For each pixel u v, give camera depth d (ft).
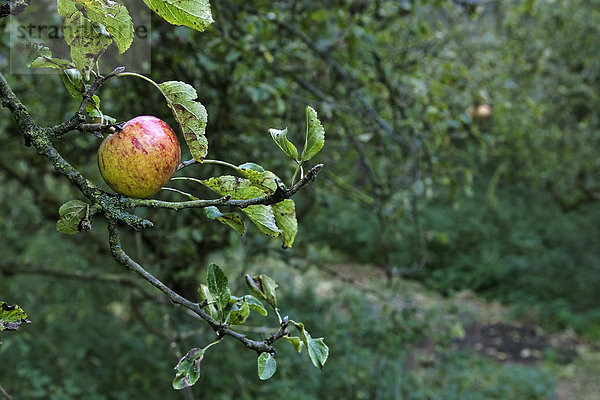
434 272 37.65
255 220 2.93
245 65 9.04
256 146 10.73
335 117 11.16
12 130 11.53
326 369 16.56
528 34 19.48
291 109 10.69
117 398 15.67
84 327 17.31
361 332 15.81
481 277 36.99
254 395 16.79
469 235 40.37
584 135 23.65
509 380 20.53
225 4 8.58
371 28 10.74
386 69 11.89
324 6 10.51
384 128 9.80
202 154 2.70
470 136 10.82
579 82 21.49
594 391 24.07
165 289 2.77
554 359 27.35
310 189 11.82
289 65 11.18
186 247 9.59
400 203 12.01
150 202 2.70
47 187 15.02
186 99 2.62
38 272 11.37
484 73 14.51
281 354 16.66
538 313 32.55
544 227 39.55
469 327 30.76
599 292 34.40
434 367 18.39
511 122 15.48
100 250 14.40
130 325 18.19
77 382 15.17
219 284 3.08
